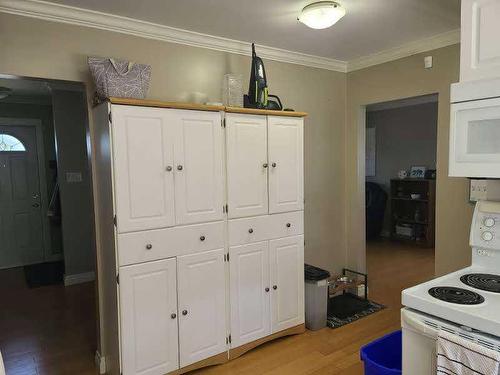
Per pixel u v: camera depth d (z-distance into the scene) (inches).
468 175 65.4
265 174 107.7
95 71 85.9
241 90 114.0
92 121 96.7
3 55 86.5
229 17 99.3
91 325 130.0
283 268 113.5
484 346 50.5
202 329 98.0
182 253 93.8
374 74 139.4
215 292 99.8
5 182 204.8
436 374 55.7
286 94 134.3
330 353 108.2
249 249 105.7
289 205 113.7
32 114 210.8
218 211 99.1
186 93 112.0
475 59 65.1
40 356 109.3
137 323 88.1
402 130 247.6
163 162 89.7
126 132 84.7
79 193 175.6
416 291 63.2
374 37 117.3
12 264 206.7
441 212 120.1
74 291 164.9
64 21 92.7
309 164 143.1
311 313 123.0
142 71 90.2
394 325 125.3
